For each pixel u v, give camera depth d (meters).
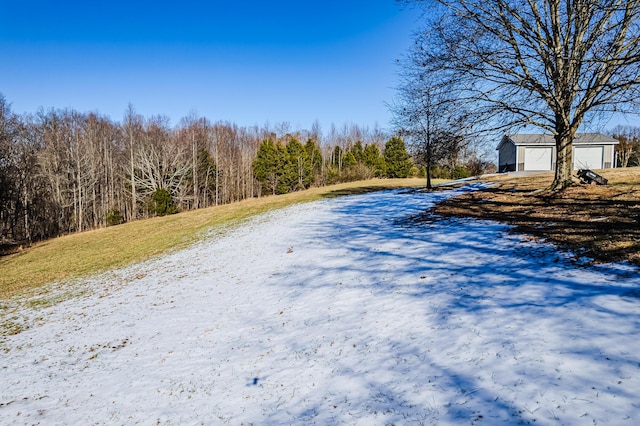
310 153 61.12
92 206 44.06
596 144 28.88
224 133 61.31
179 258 15.96
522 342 4.63
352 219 17.22
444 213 14.54
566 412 3.32
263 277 10.72
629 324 4.47
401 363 4.88
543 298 5.74
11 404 5.73
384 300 7.17
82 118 47.97
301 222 18.53
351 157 59.19
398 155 53.44
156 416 4.82
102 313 10.12
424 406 3.91
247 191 57.66
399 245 11.07
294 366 5.48
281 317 7.53
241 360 6.01
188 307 9.34
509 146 32.22
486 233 10.42
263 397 4.84
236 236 18.39
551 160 29.86
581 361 3.99
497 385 3.94
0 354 8.13
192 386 5.46
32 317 10.88
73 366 6.93
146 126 53.88
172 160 46.53
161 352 6.90
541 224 9.92
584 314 4.95
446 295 6.75
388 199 22.17
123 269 15.91
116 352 7.27
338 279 9.08
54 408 5.45
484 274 7.40
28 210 35.03
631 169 18.00
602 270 6.29
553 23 11.47
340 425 3.92
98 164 45.38
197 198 47.81
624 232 7.75
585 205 10.65
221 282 11.11
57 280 15.80
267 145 54.66
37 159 38.09
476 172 41.94
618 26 9.99
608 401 3.33
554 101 11.66
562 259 7.20
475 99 12.05
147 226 27.09
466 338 5.09
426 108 13.37
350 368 5.07
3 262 22.22
